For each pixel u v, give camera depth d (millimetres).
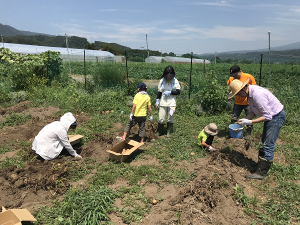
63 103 8492
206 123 6984
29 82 10578
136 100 5105
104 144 5301
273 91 10406
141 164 4559
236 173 4238
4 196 3430
